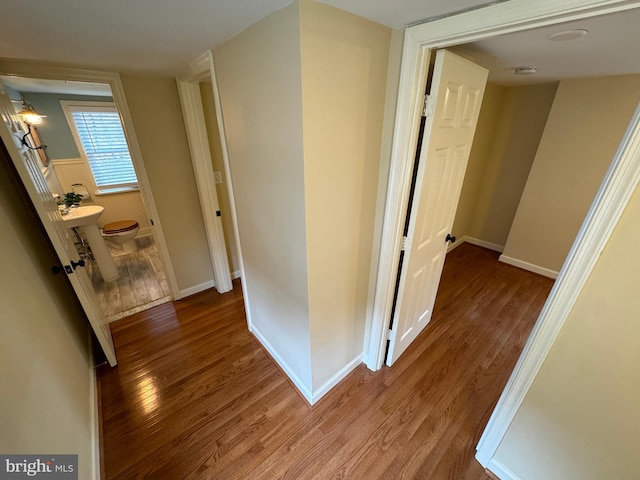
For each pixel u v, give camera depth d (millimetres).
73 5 870
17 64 1591
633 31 1146
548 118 2824
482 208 3865
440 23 1012
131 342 2221
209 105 2406
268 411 1666
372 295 1752
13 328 977
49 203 1706
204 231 2764
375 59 1141
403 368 1967
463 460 1427
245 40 1146
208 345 2188
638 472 956
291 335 1665
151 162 2262
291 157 1104
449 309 2590
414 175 1441
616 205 783
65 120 3627
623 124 2451
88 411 1534
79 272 1762
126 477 1359
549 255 3115
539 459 1201
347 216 1351
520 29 899
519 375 1145
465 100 1495
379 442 1502
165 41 1281
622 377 906
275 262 1535
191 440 1512
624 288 832
